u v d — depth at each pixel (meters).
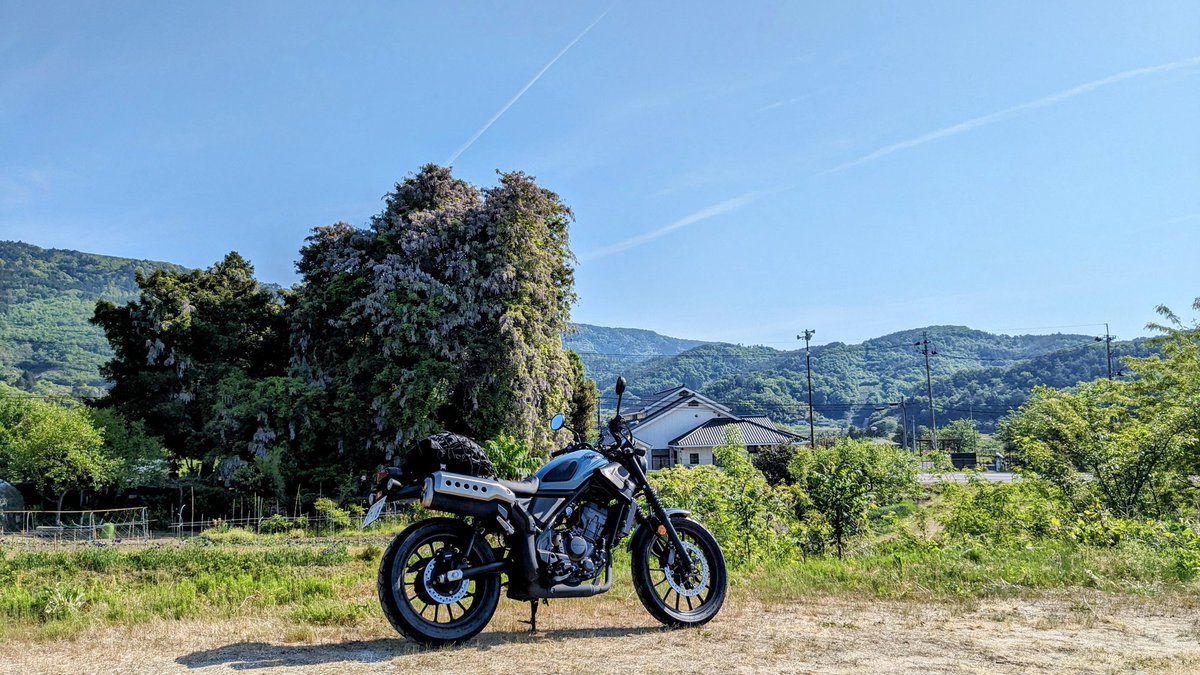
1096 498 16.44
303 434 31.30
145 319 34.28
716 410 70.06
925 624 5.53
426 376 29.22
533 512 5.16
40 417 28.48
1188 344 22.25
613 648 4.72
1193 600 6.39
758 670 4.20
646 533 5.62
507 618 5.73
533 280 32.19
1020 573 7.58
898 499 28.91
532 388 30.98
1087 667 4.30
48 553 13.50
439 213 32.47
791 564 9.40
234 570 11.12
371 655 4.52
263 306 38.00
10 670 4.18
